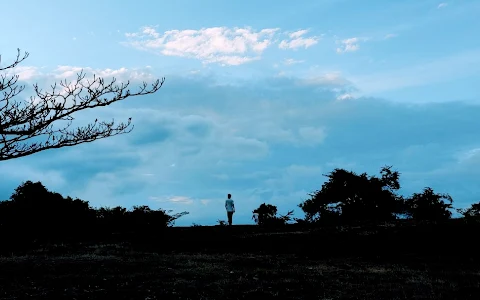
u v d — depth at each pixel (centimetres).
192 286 1245
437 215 2788
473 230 1984
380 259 1761
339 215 2939
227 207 2689
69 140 1127
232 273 1445
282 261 1739
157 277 1369
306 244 2058
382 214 2906
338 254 1881
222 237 2298
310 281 1330
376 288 1241
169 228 2622
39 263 1575
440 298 1115
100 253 1936
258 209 3022
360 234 2148
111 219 2595
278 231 2434
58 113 1098
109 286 1241
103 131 1159
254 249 2055
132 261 1656
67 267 1507
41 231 2284
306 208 2986
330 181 3008
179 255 1903
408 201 2947
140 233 2464
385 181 2995
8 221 2175
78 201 2603
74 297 1117
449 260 1686
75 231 2442
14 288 1203
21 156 1080
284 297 1150
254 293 1180
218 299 1123
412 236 2023
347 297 1145
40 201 2348
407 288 1228
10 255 1875
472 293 1153
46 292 1162
